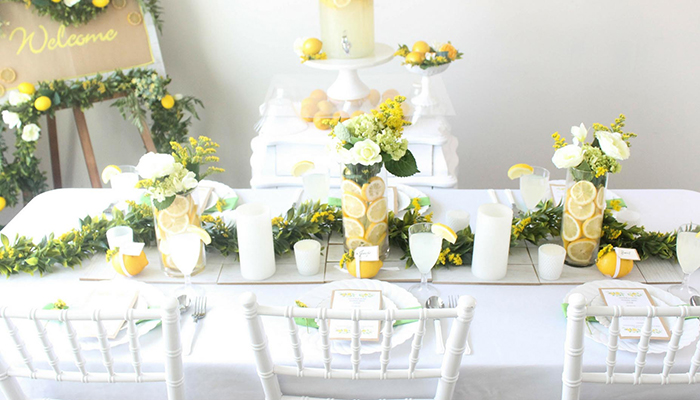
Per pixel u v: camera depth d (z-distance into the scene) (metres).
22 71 2.39
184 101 2.66
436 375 1.04
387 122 1.34
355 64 1.86
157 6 2.64
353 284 1.33
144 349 1.17
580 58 2.71
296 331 1.01
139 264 1.40
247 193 1.82
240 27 2.73
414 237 1.26
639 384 1.09
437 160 2.12
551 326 1.22
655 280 1.36
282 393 1.14
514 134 2.88
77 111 2.53
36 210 1.76
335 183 2.02
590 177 1.33
